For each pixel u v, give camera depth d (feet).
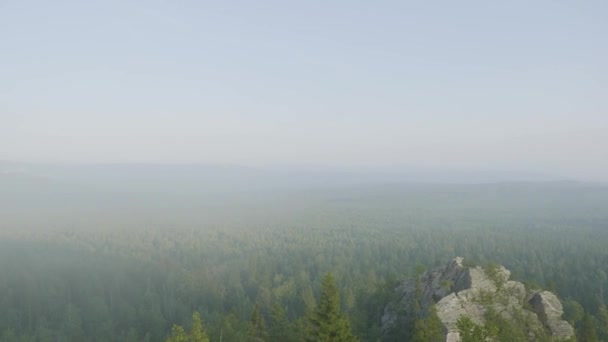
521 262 430.61
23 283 382.83
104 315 315.99
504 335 145.69
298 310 322.75
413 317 180.45
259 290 359.25
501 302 166.40
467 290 171.22
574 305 221.25
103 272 433.07
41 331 277.44
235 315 237.86
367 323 209.46
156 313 307.58
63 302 345.51
